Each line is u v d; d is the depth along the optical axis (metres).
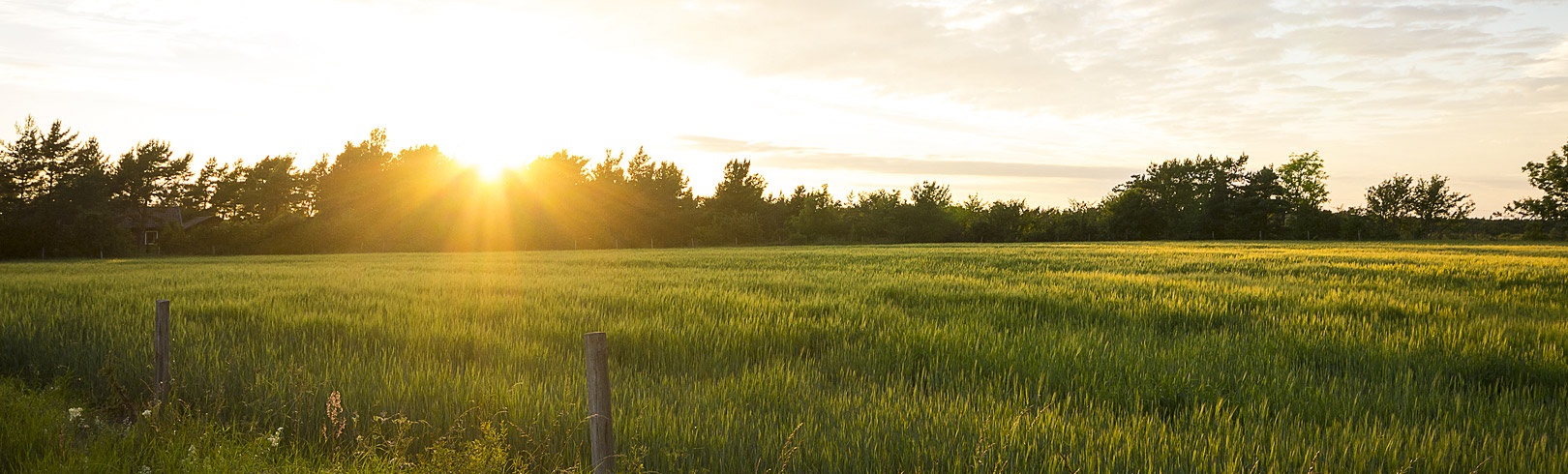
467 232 64.25
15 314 10.66
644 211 77.00
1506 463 4.88
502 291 15.59
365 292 15.33
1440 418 6.02
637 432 5.30
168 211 73.50
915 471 4.60
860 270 22.72
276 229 56.72
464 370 7.45
